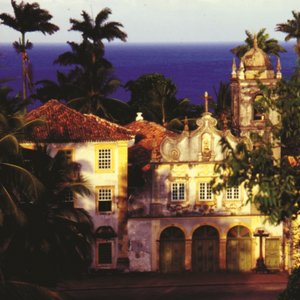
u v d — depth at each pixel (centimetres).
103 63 14175
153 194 9219
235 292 8725
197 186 9250
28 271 6725
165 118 14425
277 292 8700
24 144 8819
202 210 9281
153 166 9181
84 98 13575
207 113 9156
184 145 9181
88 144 8981
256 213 9294
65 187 7138
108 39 14625
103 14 14538
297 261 9000
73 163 8981
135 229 9225
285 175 4625
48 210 6931
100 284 8906
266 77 9844
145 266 9294
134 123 11081
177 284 8950
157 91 14550
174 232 9306
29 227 6662
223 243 9319
